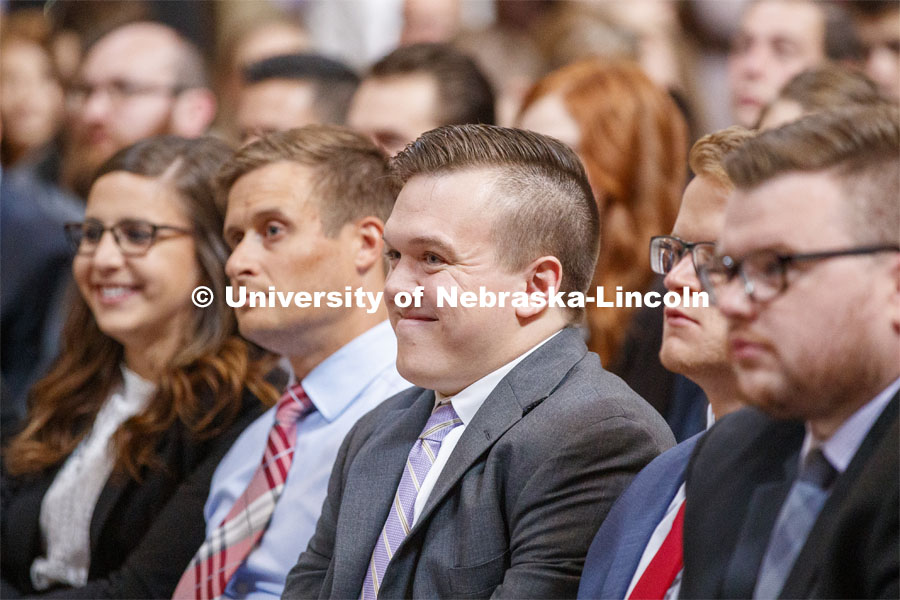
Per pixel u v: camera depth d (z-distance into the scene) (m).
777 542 3.30
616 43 10.45
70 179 10.82
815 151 3.10
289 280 5.30
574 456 3.98
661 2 11.77
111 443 6.30
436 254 4.17
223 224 6.32
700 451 3.68
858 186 3.07
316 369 5.49
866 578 3.03
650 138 7.32
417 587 4.04
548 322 4.29
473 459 4.09
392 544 4.23
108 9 12.59
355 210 5.39
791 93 6.48
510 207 4.17
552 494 3.96
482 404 4.21
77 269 6.37
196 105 10.67
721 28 11.95
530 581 3.85
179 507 5.77
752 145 3.22
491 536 4.00
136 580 5.68
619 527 3.85
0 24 12.43
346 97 9.04
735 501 3.45
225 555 5.29
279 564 5.22
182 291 6.24
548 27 11.70
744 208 3.18
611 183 7.18
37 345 9.80
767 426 3.53
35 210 10.05
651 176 7.26
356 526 4.36
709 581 3.38
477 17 13.77
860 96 6.37
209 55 13.01
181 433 6.04
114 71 10.42
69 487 6.42
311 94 8.90
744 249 3.15
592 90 7.39
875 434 3.13
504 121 10.37
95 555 6.06
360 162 5.46
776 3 9.44
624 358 6.32
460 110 8.05
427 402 4.57
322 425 5.40
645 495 3.86
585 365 4.27
